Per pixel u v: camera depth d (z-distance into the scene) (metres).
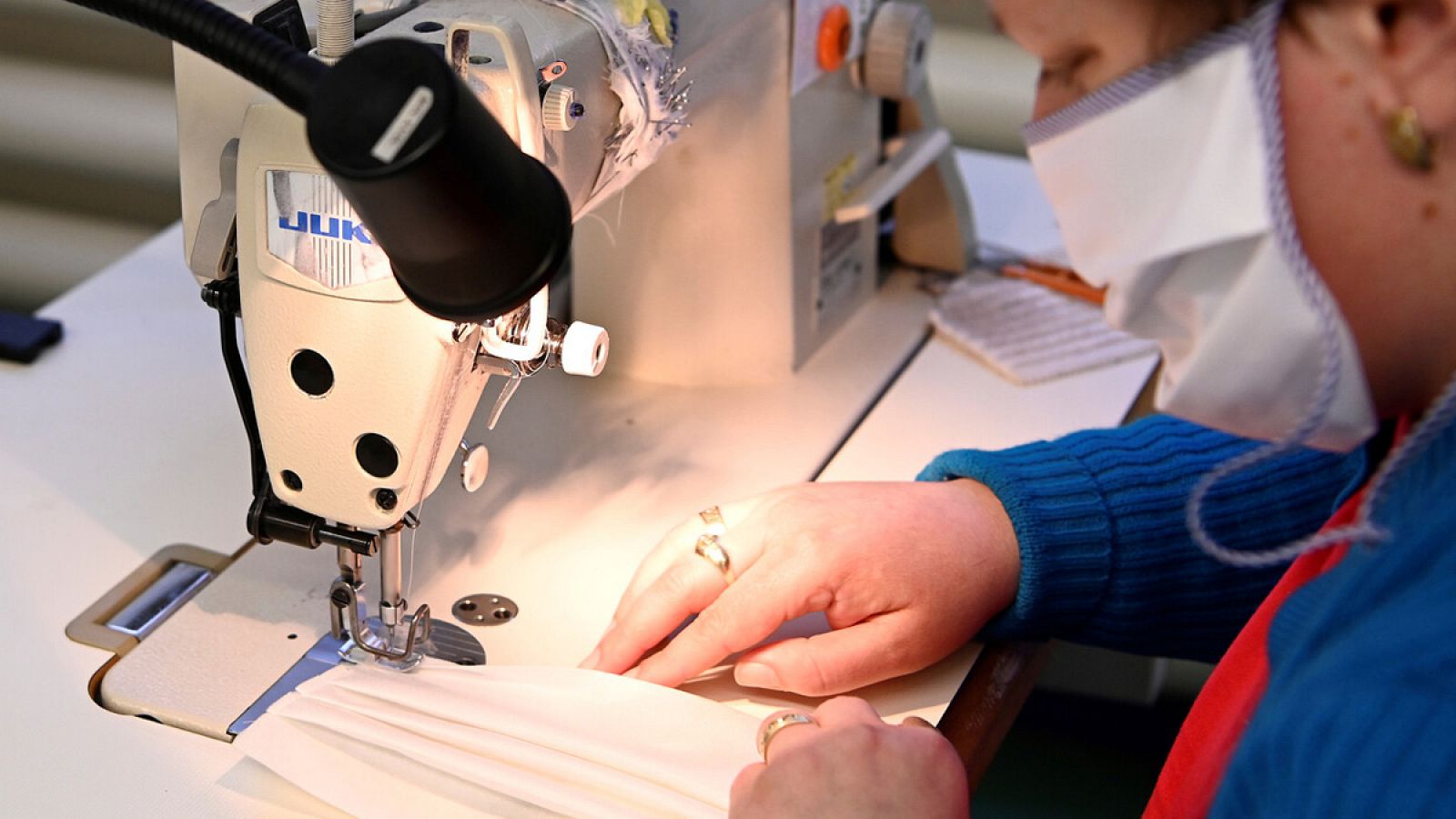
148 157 2.17
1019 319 1.33
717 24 1.00
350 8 0.73
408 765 0.80
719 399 1.21
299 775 0.79
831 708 0.81
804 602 0.87
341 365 0.75
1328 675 0.54
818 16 1.12
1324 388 0.59
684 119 0.97
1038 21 0.60
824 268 1.26
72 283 2.27
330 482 0.78
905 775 0.74
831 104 1.19
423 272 0.62
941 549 0.90
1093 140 0.61
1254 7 0.55
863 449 1.15
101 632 0.92
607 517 1.06
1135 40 0.58
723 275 1.17
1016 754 1.43
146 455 1.10
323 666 0.89
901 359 1.29
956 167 1.38
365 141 0.56
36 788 0.79
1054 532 0.94
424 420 0.76
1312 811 0.52
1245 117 0.56
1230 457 1.00
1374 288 0.57
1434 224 0.55
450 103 0.56
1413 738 0.50
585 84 0.84
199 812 0.79
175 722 0.85
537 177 0.64
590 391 1.21
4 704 0.86
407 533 1.03
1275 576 0.98
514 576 0.99
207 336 1.26
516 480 1.10
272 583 0.96
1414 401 0.62
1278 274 0.58
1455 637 0.50
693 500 1.08
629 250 1.17
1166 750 1.46
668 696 0.85
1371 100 0.54
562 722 0.82
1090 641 1.00
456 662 0.91
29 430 1.11
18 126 2.18
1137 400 1.26
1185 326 0.65
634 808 0.76
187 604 0.94
